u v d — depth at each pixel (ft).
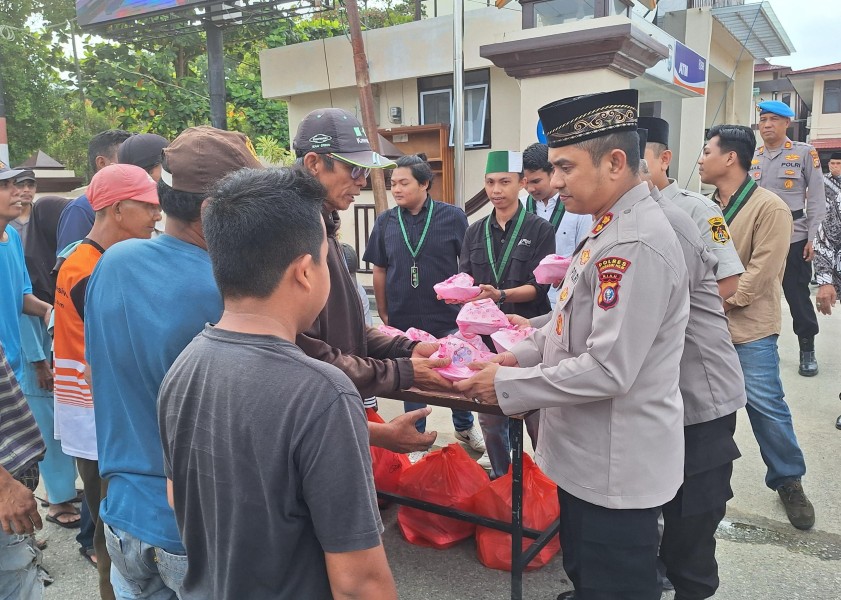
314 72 31.07
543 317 8.89
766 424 9.84
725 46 35.96
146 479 4.94
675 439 5.98
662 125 7.89
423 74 28.71
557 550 9.20
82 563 9.57
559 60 19.49
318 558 3.70
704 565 7.21
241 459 3.54
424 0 40.73
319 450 3.40
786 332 20.98
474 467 9.95
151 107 38.29
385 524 10.40
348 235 28.17
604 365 5.45
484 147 28.68
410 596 8.60
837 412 14.21
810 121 69.67
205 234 3.80
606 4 19.60
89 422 7.77
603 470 5.83
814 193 16.20
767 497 10.84
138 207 7.20
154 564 5.03
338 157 6.32
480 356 7.63
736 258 7.77
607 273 5.50
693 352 6.95
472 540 9.87
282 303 3.76
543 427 6.53
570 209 6.08
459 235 12.37
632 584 5.99
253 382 3.54
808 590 8.41
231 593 3.71
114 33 31.91
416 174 11.96
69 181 23.81
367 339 7.68
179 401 3.89
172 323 4.68
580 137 5.71
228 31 39.70
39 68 44.62
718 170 9.97
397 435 6.70
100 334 5.05
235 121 42.65
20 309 9.89
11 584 5.84
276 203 3.62
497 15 26.55
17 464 5.65
